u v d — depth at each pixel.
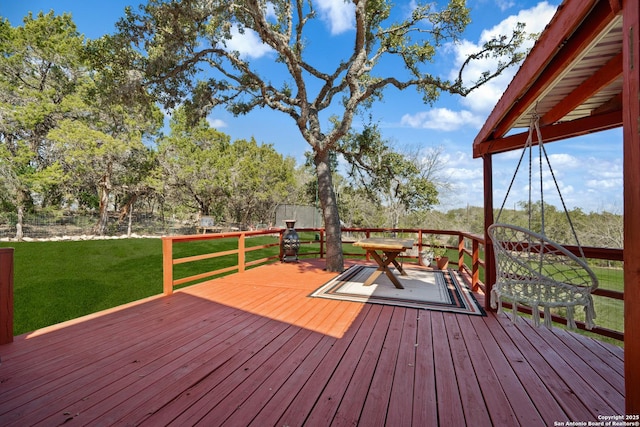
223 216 22.84
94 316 3.41
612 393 1.95
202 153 18.31
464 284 5.17
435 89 7.25
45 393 1.91
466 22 6.23
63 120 14.11
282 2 6.61
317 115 6.64
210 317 3.41
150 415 1.70
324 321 3.30
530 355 2.50
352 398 1.88
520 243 2.19
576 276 1.99
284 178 22.84
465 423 1.65
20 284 6.29
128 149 15.03
